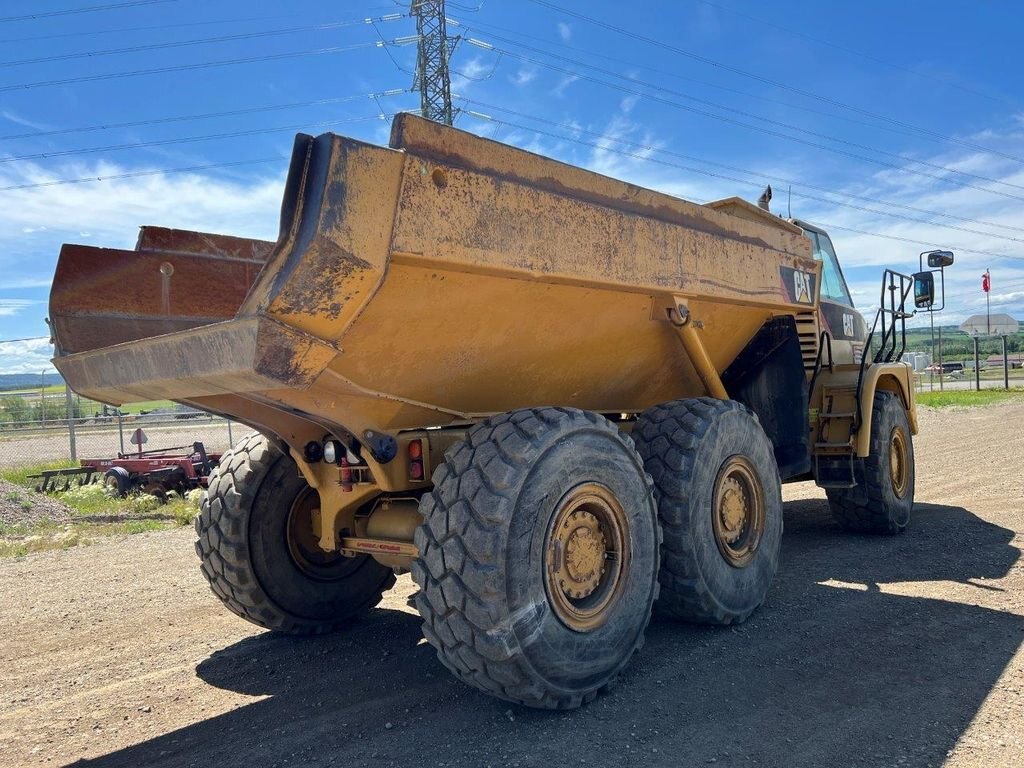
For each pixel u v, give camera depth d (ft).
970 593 15.71
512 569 9.84
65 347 12.77
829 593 16.12
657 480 13.20
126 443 75.31
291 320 8.77
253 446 14.70
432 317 10.41
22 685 12.88
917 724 9.89
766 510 15.01
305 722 10.99
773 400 17.76
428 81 103.81
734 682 11.57
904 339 23.32
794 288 17.49
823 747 9.39
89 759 10.14
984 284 116.78
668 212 13.41
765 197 21.20
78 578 20.85
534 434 10.40
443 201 9.55
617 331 13.42
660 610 13.92
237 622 16.31
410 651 14.10
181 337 9.73
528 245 10.57
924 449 43.60
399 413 11.66
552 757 9.41
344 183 8.64
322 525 13.37
